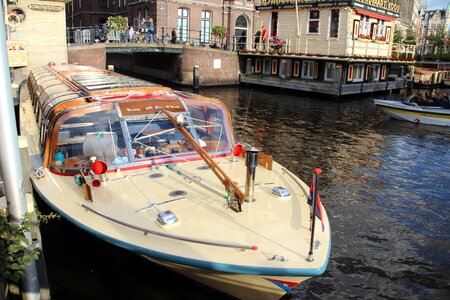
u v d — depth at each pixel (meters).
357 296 5.59
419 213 8.20
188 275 4.53
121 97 6.45
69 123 5.79
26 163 4.30
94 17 43.22
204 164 6.13
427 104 18.22
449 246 6.95
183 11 33.12
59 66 13.16
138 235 4.41
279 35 28.09
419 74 34.22
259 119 17.61
